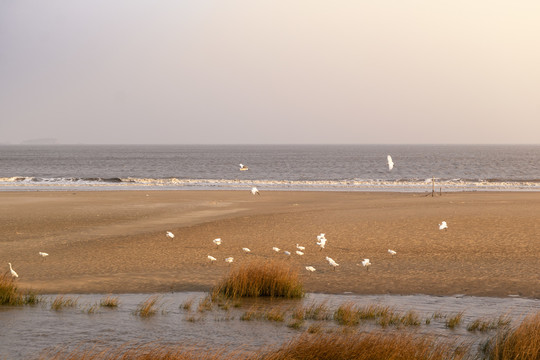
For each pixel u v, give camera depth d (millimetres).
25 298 15969
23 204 42406
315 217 34719
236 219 34062
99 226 31516
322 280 18938
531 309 15469
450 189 61500
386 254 23422
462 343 12156
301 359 10383
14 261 21906
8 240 26891
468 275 19609
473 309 15469
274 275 17016
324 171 111375
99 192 53625
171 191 55188
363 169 119750
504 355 10922
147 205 42281
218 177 91438
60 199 46375
